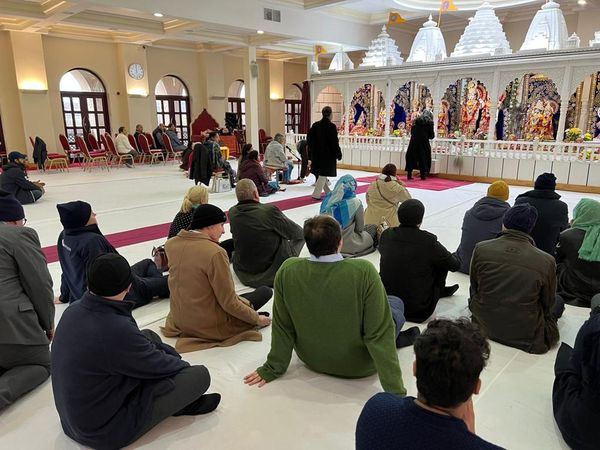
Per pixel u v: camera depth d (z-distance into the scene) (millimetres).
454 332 998
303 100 14547
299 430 1903
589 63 8156
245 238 3508
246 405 2068
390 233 2877
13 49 11562
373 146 11320
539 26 9562
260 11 10352
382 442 1014
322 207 4363
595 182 7984
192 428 1925
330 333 2096
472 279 2719
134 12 10062
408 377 2283
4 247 2145
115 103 14117
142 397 1798
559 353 2045
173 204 7109
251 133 12891
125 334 1691
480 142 9344
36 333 2221
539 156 8664
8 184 6926
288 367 2379
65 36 12547
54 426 1969
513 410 2051
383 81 11211
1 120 11992
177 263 2543
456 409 993
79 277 2770
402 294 2826
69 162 12906
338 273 2014
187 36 11398
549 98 10367
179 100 15953
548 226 3521
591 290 3100
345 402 2078
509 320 2545
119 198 7609
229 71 16656
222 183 8344
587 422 1688
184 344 2574
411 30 14961
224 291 2520
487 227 3621
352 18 12719
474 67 9562
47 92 12266
